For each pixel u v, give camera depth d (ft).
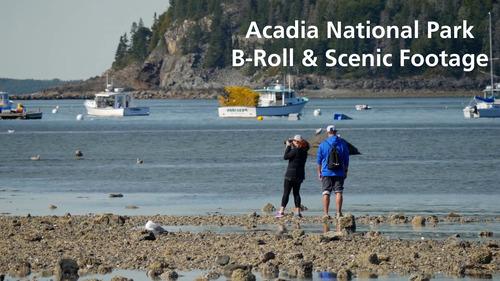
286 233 232.53
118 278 177.88
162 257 203.51
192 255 205.36
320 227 249.14
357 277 181.16
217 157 565.12
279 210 292.81
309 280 179.63
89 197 342.85
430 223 256.73
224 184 388.78
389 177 411.75
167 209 300.81
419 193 344.90
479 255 192.44
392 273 184.44
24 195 351.05
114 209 302.25
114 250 212.64
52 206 307.37
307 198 330.13
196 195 346.33
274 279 181.27
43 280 182.19
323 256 201.26
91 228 248.73
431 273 184.34
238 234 235.20
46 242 224.33
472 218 267.18
